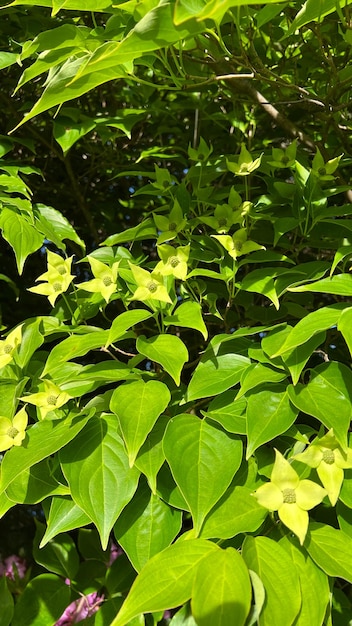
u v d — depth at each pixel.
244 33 0.52
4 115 0.67
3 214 0.46
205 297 0.42
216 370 0.37
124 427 0.32
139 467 0.33
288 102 0.49
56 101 0.32
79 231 0.77
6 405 0.38
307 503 0.30
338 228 0.48
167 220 0.44
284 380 0.36
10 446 0.34
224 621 0.26
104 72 0.32
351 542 0.31
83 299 0.45
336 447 0.31
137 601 0.27
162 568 0.28
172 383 0.41
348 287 0.35
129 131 0.54
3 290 0.77
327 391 0.34
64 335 0.50
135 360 0.38
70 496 0.35
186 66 0.57
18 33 0.60
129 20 0.35
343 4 0.34
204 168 0.51
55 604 0.46
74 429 0.33
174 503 0.33
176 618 0.32
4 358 0.39
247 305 0.49
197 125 0.66
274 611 0.27
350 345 0.31
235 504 0.32
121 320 0.36
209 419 0.35
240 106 0.65
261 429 0.32
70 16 0.61
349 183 0.64
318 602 0.29
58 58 0.34
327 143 0.61
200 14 0.23
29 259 0.78
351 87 0.50
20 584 0.60
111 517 0.32
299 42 0.57
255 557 0.29
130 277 0.42
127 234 0.46
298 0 0.45
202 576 0.27
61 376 0.40
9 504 0.34
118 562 0.46
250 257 0.42
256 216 0.44
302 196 0.46
